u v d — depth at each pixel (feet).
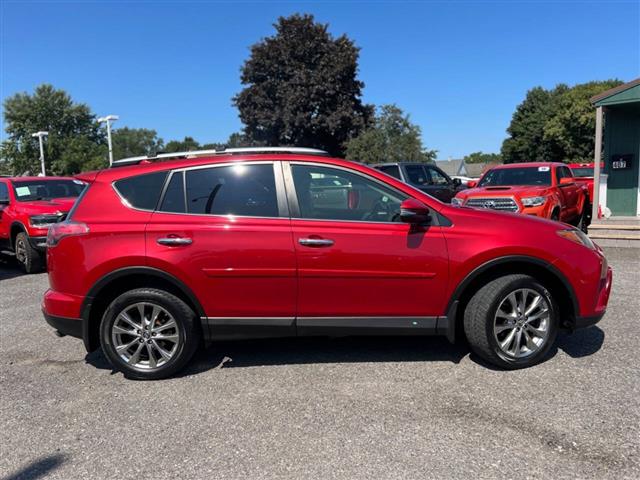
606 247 31.65
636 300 19.42
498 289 12.85
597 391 11.83
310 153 13.83
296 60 133.28
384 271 12.82
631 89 35.19
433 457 9.44
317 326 13.12
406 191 13.35
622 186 40.73
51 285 13.70
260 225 12.90
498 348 13.02
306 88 130.00
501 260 12.82
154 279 13.37
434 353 14.70
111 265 12.85
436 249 12.84
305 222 12.96
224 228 12.86
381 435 10.27
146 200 13.34
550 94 206.28
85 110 190.49
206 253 12.76
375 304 13.02
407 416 11.00
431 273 12.84
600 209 38.70
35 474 9.33
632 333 15.69
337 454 9.65
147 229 12.91
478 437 10.07
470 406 11.35
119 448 10.12
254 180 13.32
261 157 13.50
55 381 13.51
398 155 94.43
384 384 12.67
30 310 21.03
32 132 177.88
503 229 13.02
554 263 12.97
